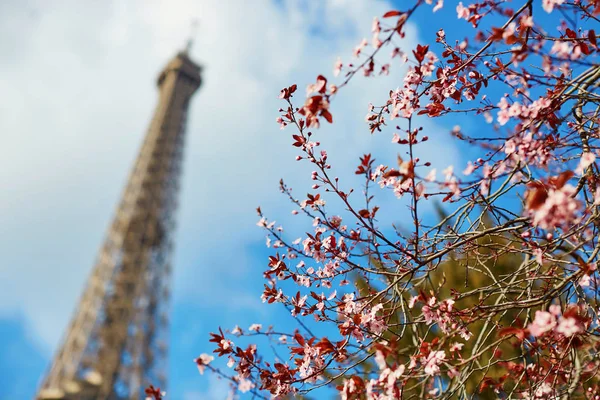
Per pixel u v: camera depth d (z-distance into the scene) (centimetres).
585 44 403
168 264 6381
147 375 5253
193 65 8262
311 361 508
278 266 543
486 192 404
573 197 352
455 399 552
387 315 486
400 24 361
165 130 7469
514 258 686
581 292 468
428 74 459
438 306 454
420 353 427
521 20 387
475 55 444
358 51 378
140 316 5753
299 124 495
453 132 432
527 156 405
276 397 491
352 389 421
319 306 522
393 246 462
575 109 457
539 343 465
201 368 513
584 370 456
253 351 516
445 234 506
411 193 441
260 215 551
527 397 490
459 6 410
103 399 5000
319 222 524
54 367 5372
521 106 411
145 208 6662
